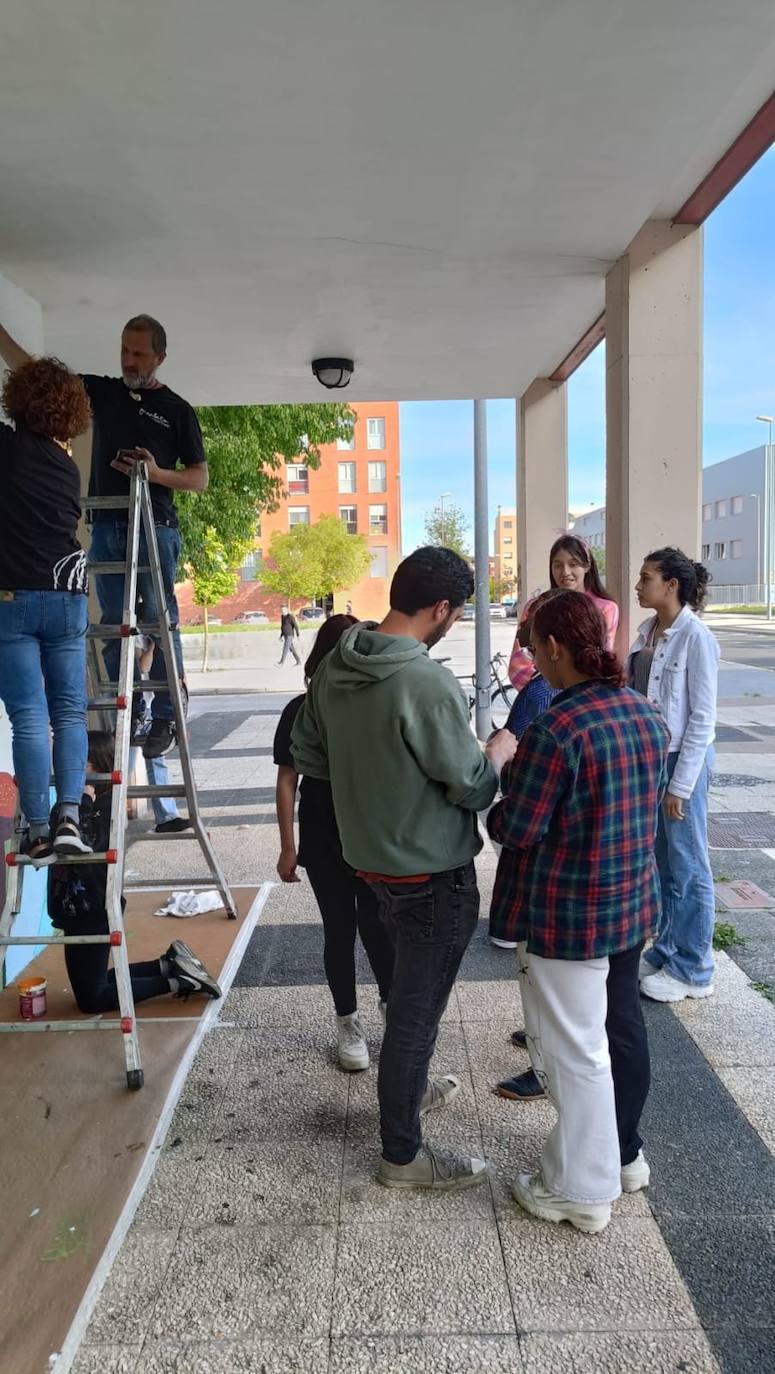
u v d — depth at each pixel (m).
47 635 2.98
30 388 2.92
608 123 3.29
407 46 2.78
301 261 4.46
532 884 2.24
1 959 3.29
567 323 5.59
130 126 3.18
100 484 3.86
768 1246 2.26
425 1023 2.43
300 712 2.77
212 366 6.36
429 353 6.19
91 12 2.56
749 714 11.55
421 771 2.28
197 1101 2.96
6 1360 1.92
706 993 3.64
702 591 3.59
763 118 3.50
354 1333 2.01
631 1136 2.45
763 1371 1.90
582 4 2.61
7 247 4.20
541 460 7.29
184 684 4.20
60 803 2.95
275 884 5.21
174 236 4.13
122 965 3.01
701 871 3.57
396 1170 2.49
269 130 3.25
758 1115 2.83
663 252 4.43
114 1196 2.44
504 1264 2.21
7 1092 2.97
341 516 57.16
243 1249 2.27
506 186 3.76
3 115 3.09
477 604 9.89
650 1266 2.20
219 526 13.32
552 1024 2.28
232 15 2.59
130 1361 1.94
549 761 2.13
